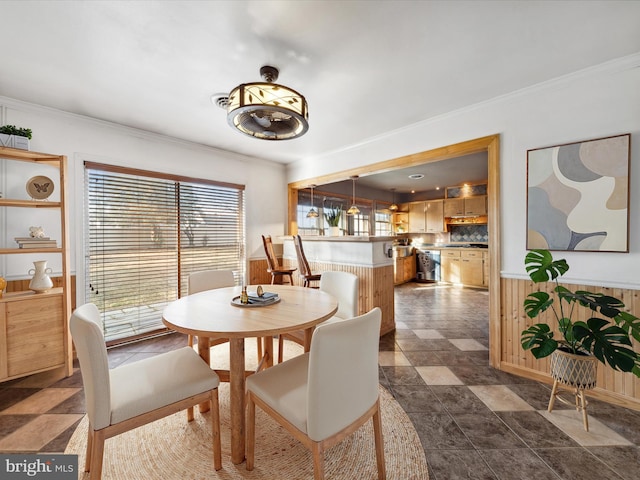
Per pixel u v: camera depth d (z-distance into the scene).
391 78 2.12
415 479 1.36
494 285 2.49
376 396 1.33
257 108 1.56
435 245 7.28
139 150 3.17
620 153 1.91
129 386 1.32
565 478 1.36
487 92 2.35
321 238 3.72
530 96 2.28
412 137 3.03
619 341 1.59
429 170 5.16
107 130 2.94
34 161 2.45
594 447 1.56
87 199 2.88
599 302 1.67
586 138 2.05
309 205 5.42
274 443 1.60
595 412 1.86
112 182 3.04
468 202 6.41
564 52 1.84
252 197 4.32
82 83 2.17
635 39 1.71
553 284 2.21
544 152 2.20
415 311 4.38
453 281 6.64
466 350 2.90
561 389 2.11
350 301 2.29
